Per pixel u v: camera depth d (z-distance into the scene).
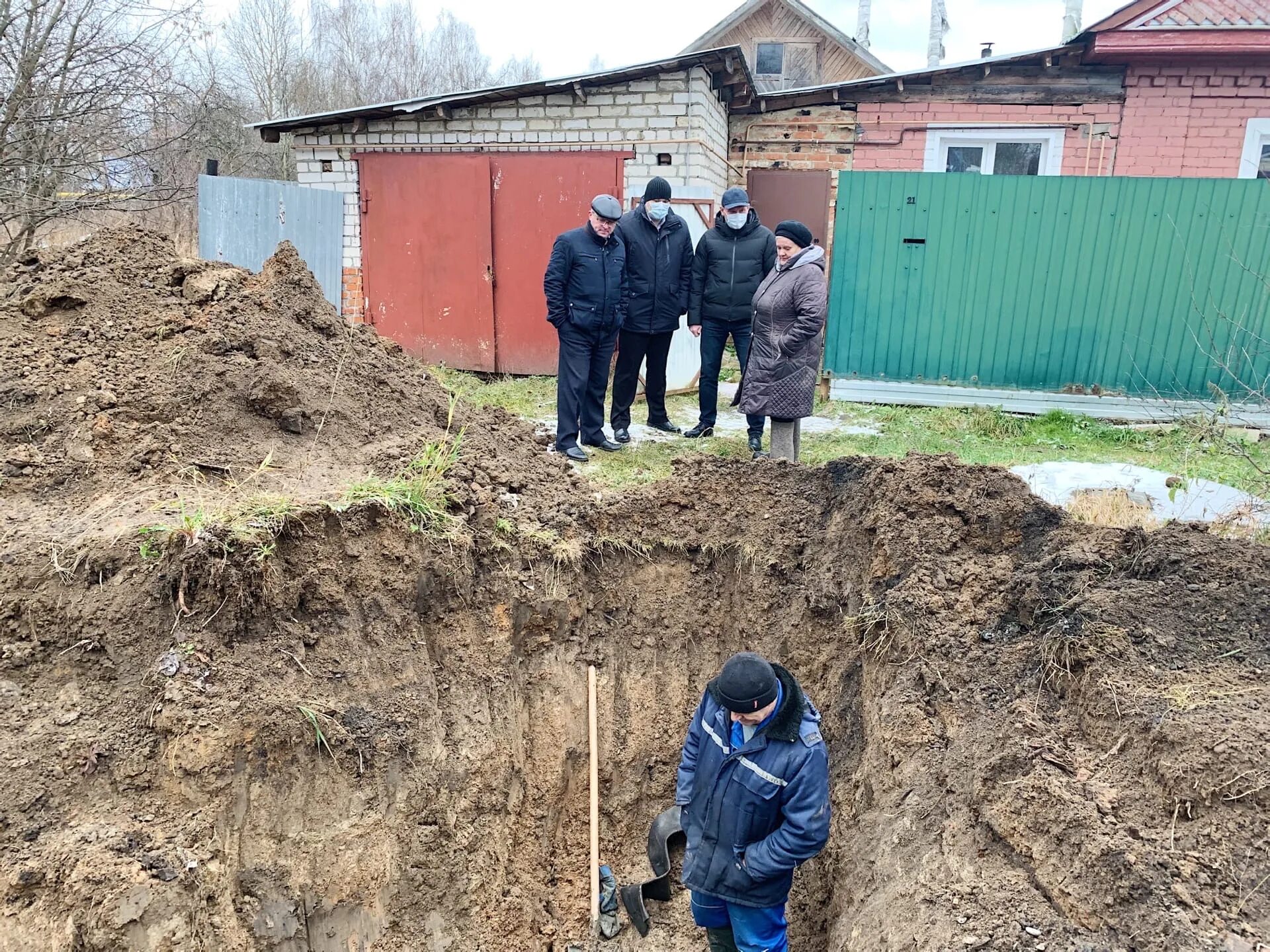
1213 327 8.03
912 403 8.59
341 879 3.02
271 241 9.03
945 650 3.38
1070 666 3.01
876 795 3.34
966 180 8.08
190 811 2.72
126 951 2.46
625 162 8.89
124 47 8.83
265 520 3.13
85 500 3.29
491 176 9.20
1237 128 9.68
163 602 2.92
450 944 3.37
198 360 3.83
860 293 8.54
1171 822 2.43
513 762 3.87
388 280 9.80
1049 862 2.49
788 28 23.61
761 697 2.92
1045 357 8.42
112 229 4.30
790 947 3.67
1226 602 3.12
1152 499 5.64
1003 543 3.87
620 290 6.15
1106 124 9.96
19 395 3.58
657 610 4.47
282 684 3.01
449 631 3.70
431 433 4.36
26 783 2.59
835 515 4.36
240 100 17.84
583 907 4.03
